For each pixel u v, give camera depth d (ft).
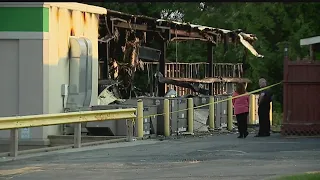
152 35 216.13
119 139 152.76
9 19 155.33
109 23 187.83
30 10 154.81
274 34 321.93
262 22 319.88
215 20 352.90
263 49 315.78
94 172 104.99
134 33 203.51
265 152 129.70
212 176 98.68
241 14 329.72
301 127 161.38
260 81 169.99
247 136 168.35
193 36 222.69
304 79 161.07
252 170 104.06
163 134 167.63
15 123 125.08
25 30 155.33
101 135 160.66
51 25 156.87
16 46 156.25
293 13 313.53
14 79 156.56
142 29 201.77
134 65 205.16
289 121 162.20
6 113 156.87
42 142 153.99
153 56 215.10
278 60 313.73
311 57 197.06
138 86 249.75
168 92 206.59
